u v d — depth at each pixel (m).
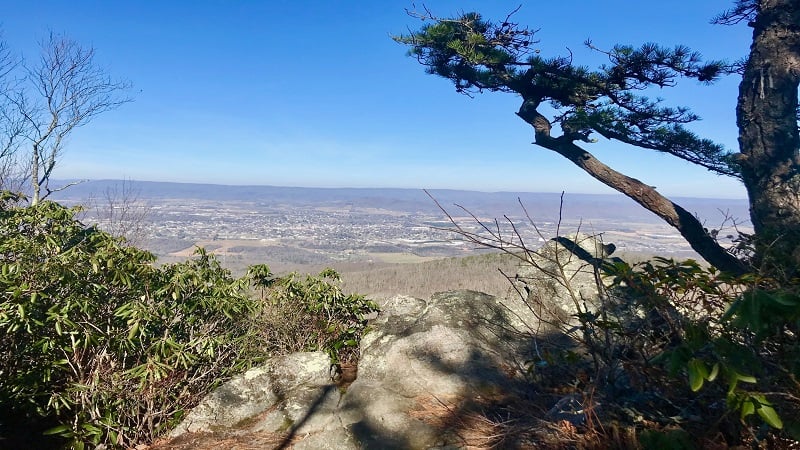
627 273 2.47
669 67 6.41
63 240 3.92
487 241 2.99
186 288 3.98
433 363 4.38
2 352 3.28
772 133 5.50
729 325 2.23
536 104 7.23
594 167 6.62
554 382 3.76
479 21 6.83
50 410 3.51
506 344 4.82
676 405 2.61
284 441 3.46
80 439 3.21
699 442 2.33
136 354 3.64
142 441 3.51
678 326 2.39
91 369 3.43
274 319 4.74
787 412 1.99
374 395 3.98
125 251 3.80
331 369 4.49
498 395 3.93
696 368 1.79
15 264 3.19
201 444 3.46
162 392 3.61
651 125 6.55
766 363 2.11
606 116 6.30
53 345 3.25
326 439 3.44
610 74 6.64
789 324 2.07
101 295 3.54
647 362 2.51
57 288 3.38
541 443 2.99
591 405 2.65
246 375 4.11
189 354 3.68
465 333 4.79
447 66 7.33
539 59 6.69
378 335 4.99
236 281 4.51
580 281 5.60
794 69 5.41
